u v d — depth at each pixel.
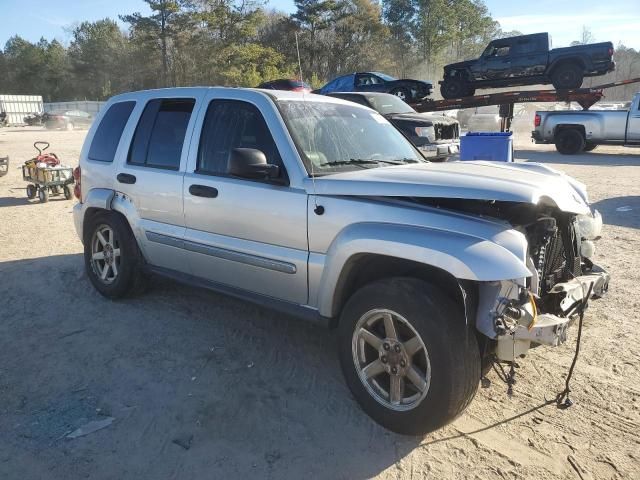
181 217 4.34
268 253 3.72
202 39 59.69
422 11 72.88
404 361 3.04
